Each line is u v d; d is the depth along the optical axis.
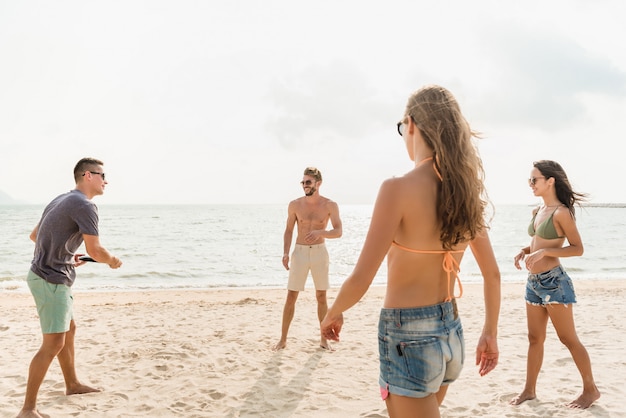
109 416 3.54
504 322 6.92
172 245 26.47
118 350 5.29
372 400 3.86
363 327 6.60
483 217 1.65
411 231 1.56
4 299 9.69
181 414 3.58
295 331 6.29
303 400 3.86
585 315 7.39
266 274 15.67
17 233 33.88
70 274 3.45
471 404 3.74
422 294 1.60
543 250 3.41
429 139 1.61
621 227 48.66
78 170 3.53
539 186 3.64
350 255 23.33
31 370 3.36
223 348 5.41
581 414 3.45
